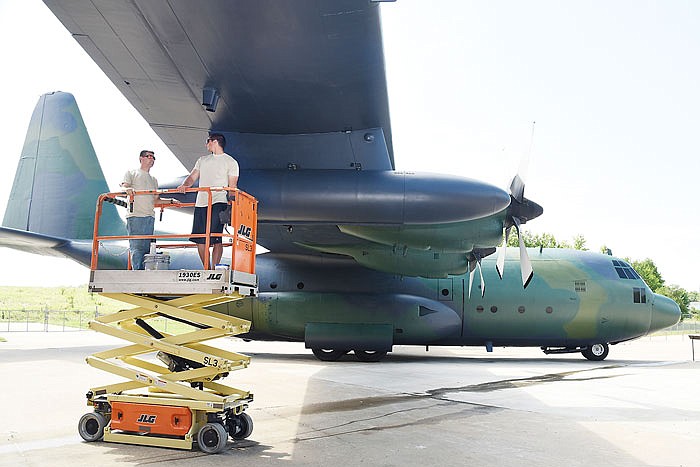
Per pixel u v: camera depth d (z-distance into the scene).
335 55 7.87
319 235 14.95
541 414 8.29
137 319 6.62
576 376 13.65
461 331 18.41
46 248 18.89
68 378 11.32
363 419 7.71
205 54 7.84
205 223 6.85
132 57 8.00
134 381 6.29
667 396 10.27
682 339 47.59
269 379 12.18
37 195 19.59
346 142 10.55
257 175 10.50
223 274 5.90
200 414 5.99
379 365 16.25
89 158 19.72
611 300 18.17
